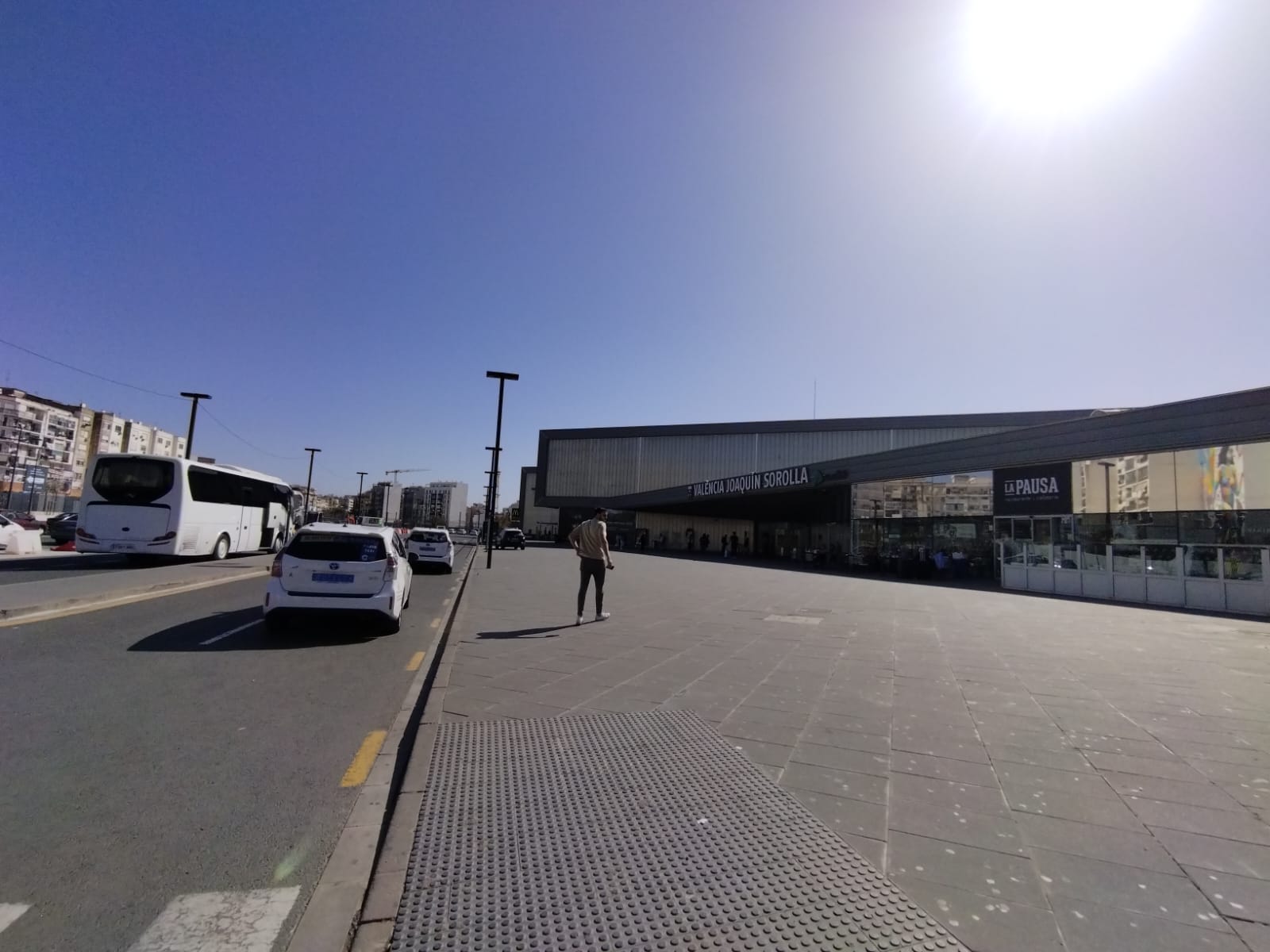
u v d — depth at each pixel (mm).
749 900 2770
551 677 6703
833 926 2602
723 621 10992
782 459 58594
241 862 3219
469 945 2473
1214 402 16500
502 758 4375
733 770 4203
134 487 18109
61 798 3887
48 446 103375
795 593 17094
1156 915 2691
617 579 20828
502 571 23703
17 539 21375
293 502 28625
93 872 3098
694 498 45281
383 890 2814
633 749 4570
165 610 11000
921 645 8844
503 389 26328
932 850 3205
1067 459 20500
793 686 6379
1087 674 7105
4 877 3037
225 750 4738
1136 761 4422
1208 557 15156
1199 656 8289
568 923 2604
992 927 2605
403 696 6414
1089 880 2955
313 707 5914
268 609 9156
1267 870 3045
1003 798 3816
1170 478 17562
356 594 9305
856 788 3941
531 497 88750
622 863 3047
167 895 2926
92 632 8945
